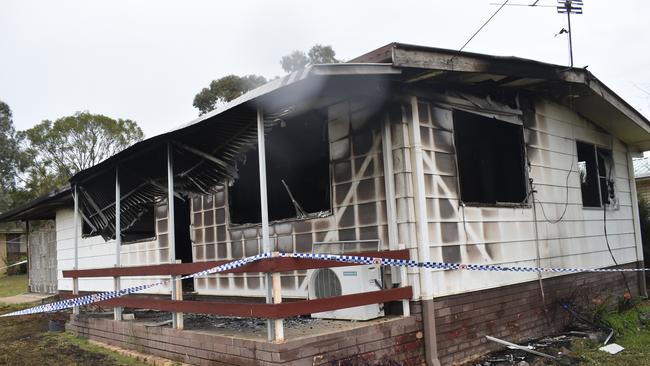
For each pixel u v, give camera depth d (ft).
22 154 126.11
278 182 22.94
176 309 19.01
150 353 20.47
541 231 23.95
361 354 15.89
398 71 16.30
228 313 16.20
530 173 23.86
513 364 18.38
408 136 18.35
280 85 14.33
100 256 38.40
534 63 20.76
